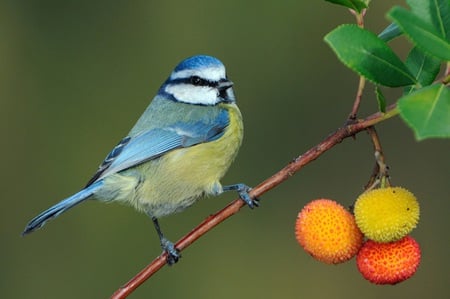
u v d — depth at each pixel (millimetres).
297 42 14555
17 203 13719
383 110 5121
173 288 12648
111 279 12766
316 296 12516
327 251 5164
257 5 14773
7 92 14586
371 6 14469
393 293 12250
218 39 14820
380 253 5055
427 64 5262
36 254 13078
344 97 13898
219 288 12672
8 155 14078
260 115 14070
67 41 15023
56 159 14117
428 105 4047
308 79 14180
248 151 13688
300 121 13914
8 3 15000
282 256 12789
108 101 14609
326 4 14586
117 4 15156
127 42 15039
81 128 14344
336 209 5234
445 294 12070
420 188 12703
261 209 13031
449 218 12469
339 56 4691
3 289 12859
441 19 4539
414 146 12859
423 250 12328
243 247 12859
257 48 14609
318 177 13102
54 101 14586
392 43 13688
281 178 5820
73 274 12859
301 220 5258
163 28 15062
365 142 13094
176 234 12945
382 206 4914
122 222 13055
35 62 14844
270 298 12586
